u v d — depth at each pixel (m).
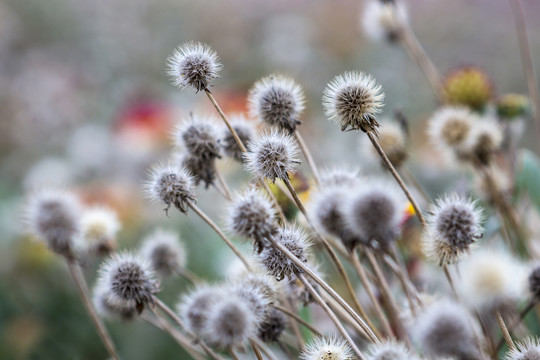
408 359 0.47
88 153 1.18
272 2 1.77
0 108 1.41
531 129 1.23
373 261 0.56
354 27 1.57
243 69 1.59
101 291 0.61
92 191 0.98
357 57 1.53
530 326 0.60
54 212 0.61
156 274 0.62
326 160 1.08
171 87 1.45
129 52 1.67
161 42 1.69
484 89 0.74
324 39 1.57
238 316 0.48
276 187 0.60
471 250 0.52
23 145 1.39
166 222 0.97
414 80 1.46
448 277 0.52
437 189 0.92
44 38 1.72
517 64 1.67
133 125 1.11
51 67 1.58
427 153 0.97
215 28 1.70
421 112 1.36
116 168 1.16
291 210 0.61
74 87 1.51
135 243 0.95
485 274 0.50
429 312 0.48
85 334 0.84
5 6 1.74
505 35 1.82
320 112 1.31
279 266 0.51
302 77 1.49
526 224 0.69
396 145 0.64
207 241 0.92
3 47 1.63
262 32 1.69
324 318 0.65
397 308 0.56
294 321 0.56
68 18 1.75
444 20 1.86
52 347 0.85
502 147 0.72
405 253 0.64
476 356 0.49
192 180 0.55
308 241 0.53
